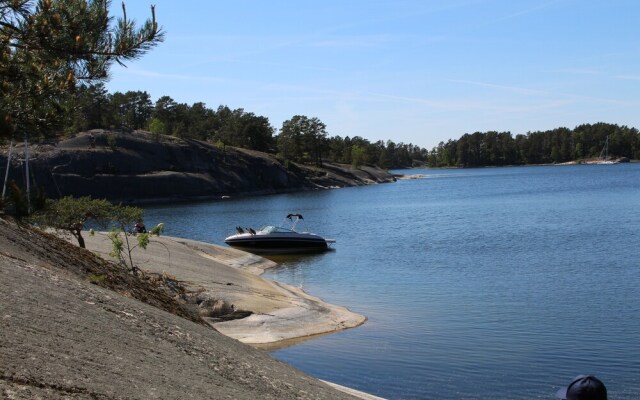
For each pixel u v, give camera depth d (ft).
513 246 144.46
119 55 32.65
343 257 137.69
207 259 104.06
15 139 32.14
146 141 440.04
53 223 59.16
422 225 210.59
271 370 35.14
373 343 62.39
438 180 654.12
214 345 34.35
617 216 212.23
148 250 94.38
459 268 114.62
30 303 26.22
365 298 87.66
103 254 78.48
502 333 65.77
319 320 70.74
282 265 126.72
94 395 19.88
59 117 32.65
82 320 27.07
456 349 59.98
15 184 32.14
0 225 40.19
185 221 246.68
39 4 30.81
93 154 394.93
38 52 32.14
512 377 51.75
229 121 639.35
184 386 24.43
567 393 19.43
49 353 21.76
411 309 79.20
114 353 24.80
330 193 474.90
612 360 55.57
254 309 71.05
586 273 103.76
